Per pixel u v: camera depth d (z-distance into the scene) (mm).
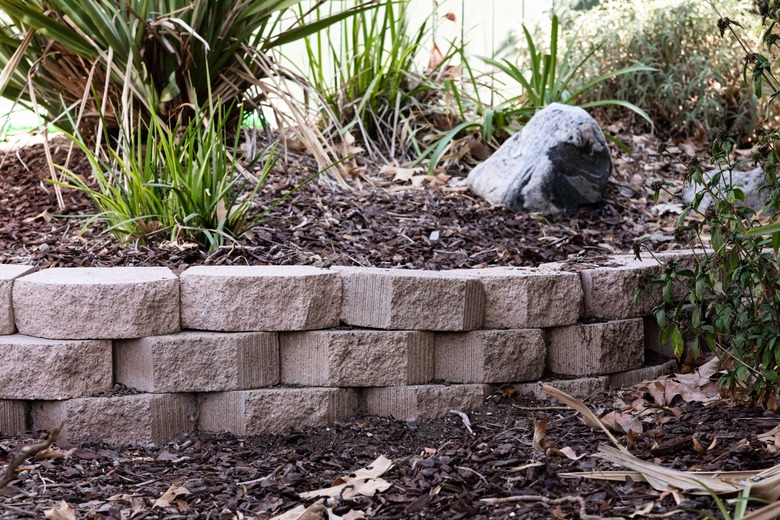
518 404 2881
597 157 4016
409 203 3930
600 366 2965
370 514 2100
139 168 3338
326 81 5582
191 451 2586
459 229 3682
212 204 3223
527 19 5973
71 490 2252
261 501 2217
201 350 2645
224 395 2697
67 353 2557
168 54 4059
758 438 2410
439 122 4984
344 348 2730
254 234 3311
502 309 2875
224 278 2652
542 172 3928
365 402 2816
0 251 3219
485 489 2207
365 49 4902
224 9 4117
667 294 2615
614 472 2229
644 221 4047
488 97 5871
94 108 4188
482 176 4160
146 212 3244
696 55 5125
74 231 3432
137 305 2590
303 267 2846
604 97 5383
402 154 4699
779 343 2445
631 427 2584
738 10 5168
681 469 2262
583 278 3008
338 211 3701
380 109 4969
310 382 2748
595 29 5445
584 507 2041
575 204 4023
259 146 4445
